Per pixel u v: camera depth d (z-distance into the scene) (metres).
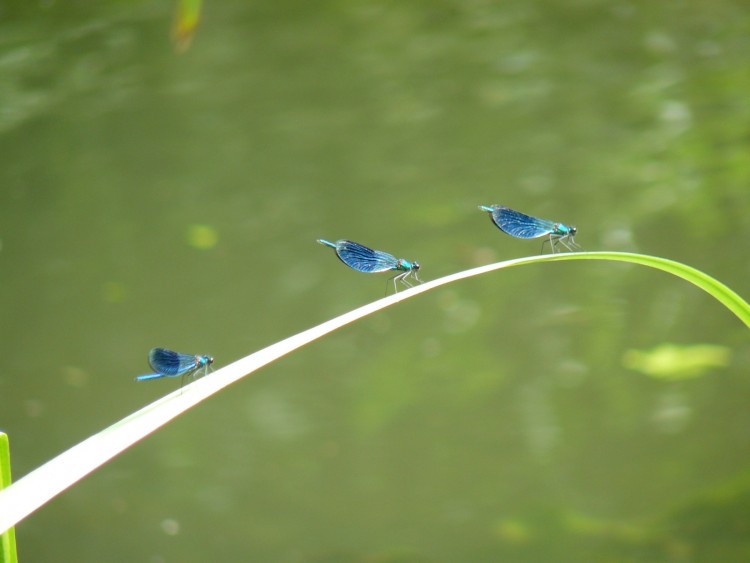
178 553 10.96
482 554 10.36
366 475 12.05
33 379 13.66
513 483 11.59
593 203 14.72
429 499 11.46
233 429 12.98
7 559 2.11
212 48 17.17
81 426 12.88
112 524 11.57
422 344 14.02
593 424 12.33
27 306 14.76
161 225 15.45
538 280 14.56
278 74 16.94
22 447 12.46
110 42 16.80
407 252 14.45
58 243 15.58
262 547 10.90
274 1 17.95
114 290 14.84
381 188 15.41
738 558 9.34
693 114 15.55
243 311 14.41
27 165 16.06
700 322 13.58
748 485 10.21
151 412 2.20
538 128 15.92
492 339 13.91
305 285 14.75
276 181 15.70
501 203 14.79
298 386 13.70
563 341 13.72
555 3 17.88
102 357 13.88
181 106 16.58
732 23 16.91
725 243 14.23
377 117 16.38
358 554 10.59
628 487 11.20
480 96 16.44
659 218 14.51
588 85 16.33
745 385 12.52
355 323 14.42
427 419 12.75
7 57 16.38
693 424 12.13
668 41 16.77
